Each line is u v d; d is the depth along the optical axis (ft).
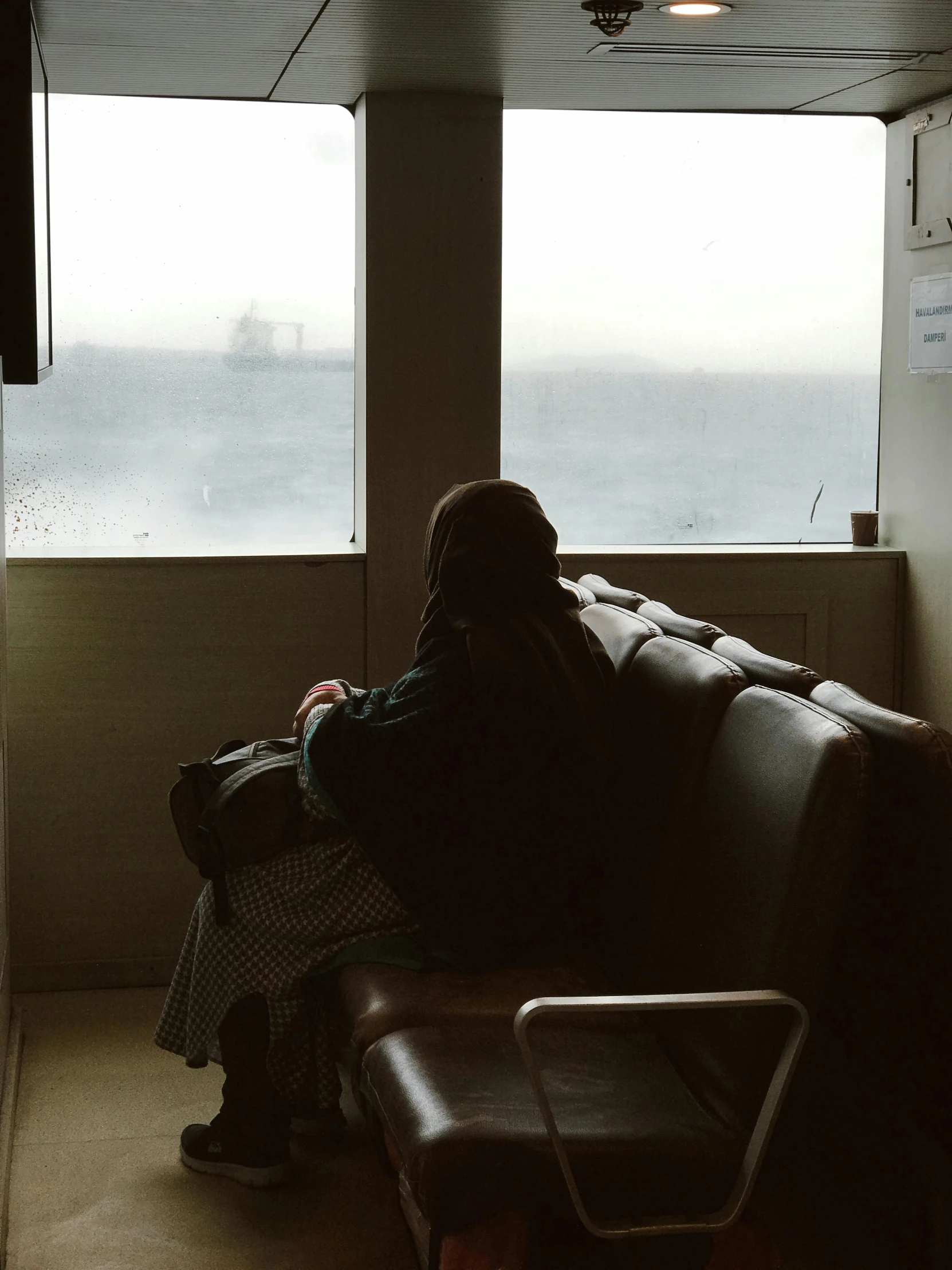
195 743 11.85
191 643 11.73
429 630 8.07
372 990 7.43
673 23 9.63
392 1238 8.07
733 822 6.75
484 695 7.54
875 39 10.07
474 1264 5.95
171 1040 8.79
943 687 12.60
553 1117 5.88
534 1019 7.18
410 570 12.07
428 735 7.50
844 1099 7.87
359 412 12.23
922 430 12.72
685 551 12.76
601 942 8.00
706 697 7.31
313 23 9.51
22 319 8.90
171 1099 9.87
